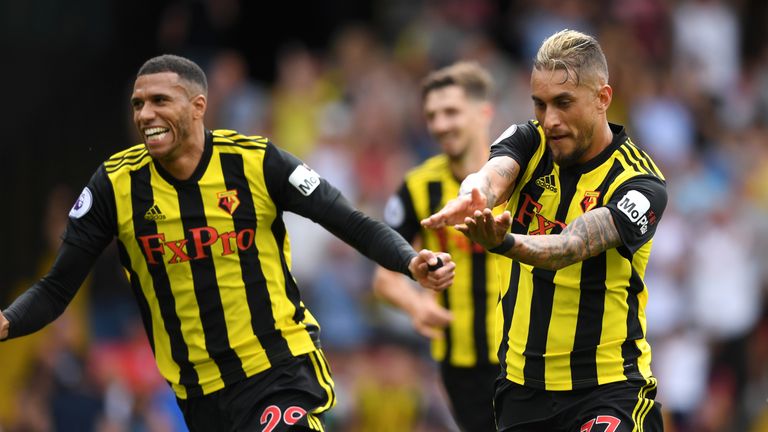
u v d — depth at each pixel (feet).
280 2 161.99
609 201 55.31
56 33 145.89
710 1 173.37
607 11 164.66
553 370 57.72
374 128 139.33
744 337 137.39
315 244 125.80
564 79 53.83
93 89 146.20
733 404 133.18
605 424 56.08
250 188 59.47
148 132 58.23
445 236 80.23
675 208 142.20
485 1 162.71
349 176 134.82
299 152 139.03
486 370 79.56
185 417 61.21
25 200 136.77
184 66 58.80
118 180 59.47
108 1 149.07
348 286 124.67
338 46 154.92
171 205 59.11
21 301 58.75
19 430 109.60
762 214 148.66
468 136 80.02
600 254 56.34
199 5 142.41
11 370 113.39
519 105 147.95
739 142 161.17
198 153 59.31
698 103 161.58
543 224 57.16
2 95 141.28
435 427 118.42
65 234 59.72
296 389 59.72
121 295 118.83
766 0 182.91
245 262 59.41
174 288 59.47
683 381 132.57
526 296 58.18
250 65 161.48
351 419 117.60
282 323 60.18
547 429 58.70
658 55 165.07
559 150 55.16
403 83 147.74
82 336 115.14
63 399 110.22
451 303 79.77
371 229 59.11
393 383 118.21
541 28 158.92
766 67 172.55
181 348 60.03
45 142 140.67
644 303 58.18
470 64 81.97
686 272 138.72
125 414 111.96
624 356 57.11
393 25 162.50
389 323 122.11
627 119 153.28
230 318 59.36
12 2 142.72
